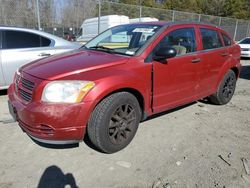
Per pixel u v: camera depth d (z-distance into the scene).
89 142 3.63
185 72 4.18
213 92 5.07
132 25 4.44
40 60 3.73
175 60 3.97
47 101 2.91
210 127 4.32
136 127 3.59
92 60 3.43
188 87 4.34
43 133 2.95
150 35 3.88
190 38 4.36
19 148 3.46
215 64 4.87
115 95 3.23
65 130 2.95
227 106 5.47
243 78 8.87
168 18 17.30
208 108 5.28
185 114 4.86
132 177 2.93
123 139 3.46
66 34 13.14
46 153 3.36
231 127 4.35
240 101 5.91
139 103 3.66
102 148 3.26
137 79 3.42
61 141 3.02
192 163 3.22
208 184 2.84
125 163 3.19
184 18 18.48
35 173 2.96
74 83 2.95
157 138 3.85
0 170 3.00
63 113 2.89
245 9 40.53
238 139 3.91
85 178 2.90
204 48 4.62
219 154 3.45
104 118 3.12
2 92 5.79
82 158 3.27
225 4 40.56
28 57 5.37
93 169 3.06
